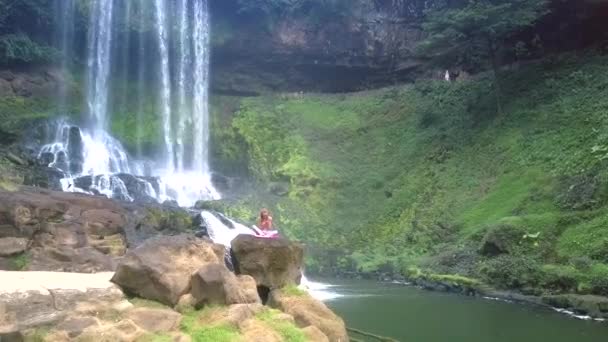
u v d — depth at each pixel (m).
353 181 37.97
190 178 40.59
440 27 37.03
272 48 47.12
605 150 26.55
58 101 40.00
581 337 16.33
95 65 43.66
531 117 33.69
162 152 42.44
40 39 41.59
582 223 23.77
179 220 26.02
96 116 41.78
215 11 46.91
